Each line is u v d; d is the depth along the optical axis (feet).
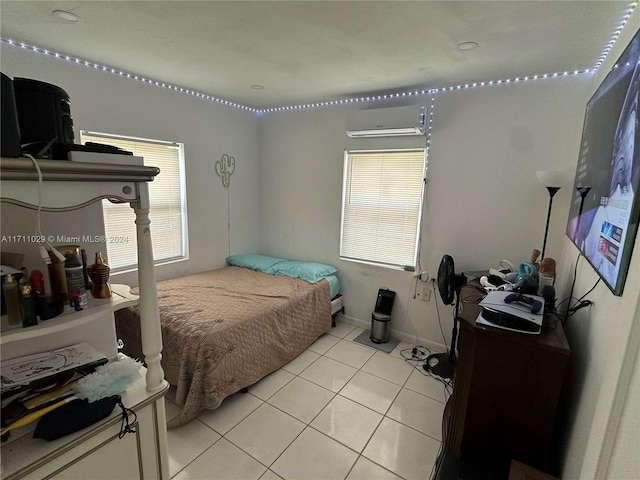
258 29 5.75
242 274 11.05
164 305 8.00
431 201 9.48
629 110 3.38
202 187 11.02
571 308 5.56
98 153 3.32
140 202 3.67
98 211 4.24
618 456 2.84
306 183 11.92
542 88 7.65
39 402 3.26
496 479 4.99
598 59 6.49
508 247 8.50
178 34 6.02
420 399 7.50
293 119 11.88
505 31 5.56
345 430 6.50
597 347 3.96
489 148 8.44
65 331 4.04
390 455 5.92
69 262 3.57
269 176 12.92
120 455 3.77
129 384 3.80
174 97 9.71
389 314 10.16
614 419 2.95
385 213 10.40
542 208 7.97
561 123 7.53
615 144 3.83
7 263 3.45
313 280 10.35
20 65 6.61
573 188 7.24
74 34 6.10
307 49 6.58
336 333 10.85
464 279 8.41
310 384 7.99
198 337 6.66
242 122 12.14
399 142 9.75
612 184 3.77
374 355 9.45
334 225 11.45
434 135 9.18
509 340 4.74
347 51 6.62
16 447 3.13
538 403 4.73
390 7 4.93
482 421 5.13
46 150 3.13
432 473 5.56
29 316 3.07
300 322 9.18
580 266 5.56
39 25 5.74
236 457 5.80
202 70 8.04
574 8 4.75
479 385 5.05
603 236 3.93
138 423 3.89
